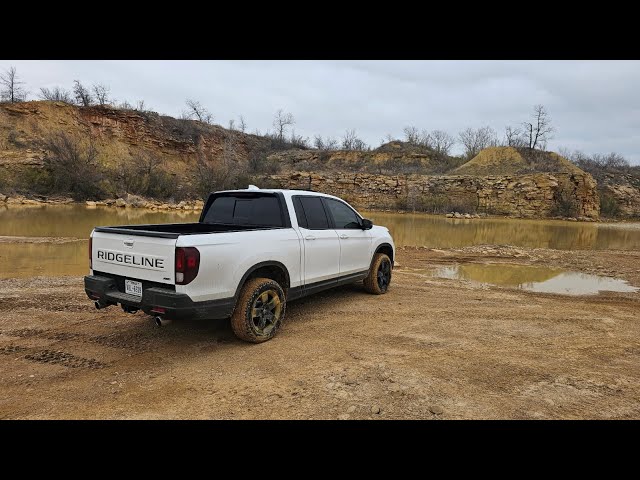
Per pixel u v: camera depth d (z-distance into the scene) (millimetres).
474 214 44344
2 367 4109
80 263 10477
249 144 73938
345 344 4871
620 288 9062
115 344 4781
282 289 5285
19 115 43500
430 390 3682
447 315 6188
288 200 5605
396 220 34469
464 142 87312
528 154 63188
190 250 4117
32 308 6145
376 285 7336
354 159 70625
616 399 3600
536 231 28719
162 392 3621
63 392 3604
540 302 7184
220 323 5590
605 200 52156
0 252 11664
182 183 47531
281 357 4445
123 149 49562
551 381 3930
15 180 35156
